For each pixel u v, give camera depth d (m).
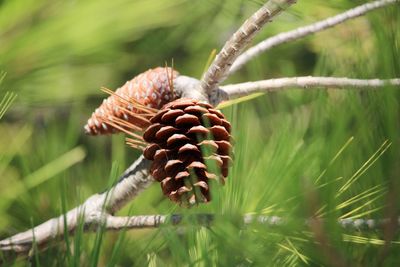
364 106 1.43
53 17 1.59
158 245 1.50
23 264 1.53
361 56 1.48
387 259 1.34
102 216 1.44
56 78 1.64
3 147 1.68
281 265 1.39
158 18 1.70
